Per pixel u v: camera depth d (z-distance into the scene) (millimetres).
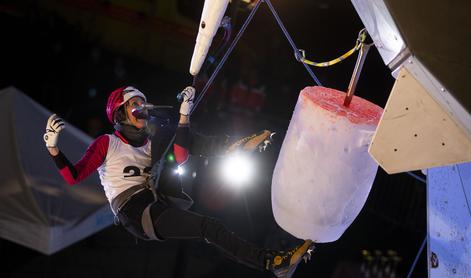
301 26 15320
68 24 14609
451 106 2166
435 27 2111
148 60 15156
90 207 7828
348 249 10555
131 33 14945
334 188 2754
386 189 11148
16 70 13750
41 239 7207
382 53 2586
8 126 8125
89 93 14156
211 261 10391
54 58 14141
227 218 10602
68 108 13703
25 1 14359
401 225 10930
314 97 2842
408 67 2285
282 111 14805
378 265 9492
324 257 10438
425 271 10148
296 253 2961
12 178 7535
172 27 14930
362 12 2492
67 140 8648
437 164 2398
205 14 2992
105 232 10594
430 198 3512
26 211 7281
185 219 3264
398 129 2400
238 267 10281
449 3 2152
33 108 8750
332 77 15148
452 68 2057
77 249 10086
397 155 2424
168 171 3641
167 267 10109
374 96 14297
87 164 3545
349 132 2674
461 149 2350
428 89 2273
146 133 3664
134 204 3443
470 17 2133
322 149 2719
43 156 8062
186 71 15281
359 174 2748
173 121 3680
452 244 3201
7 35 13961
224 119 13398
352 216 2885
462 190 3135
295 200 2832
